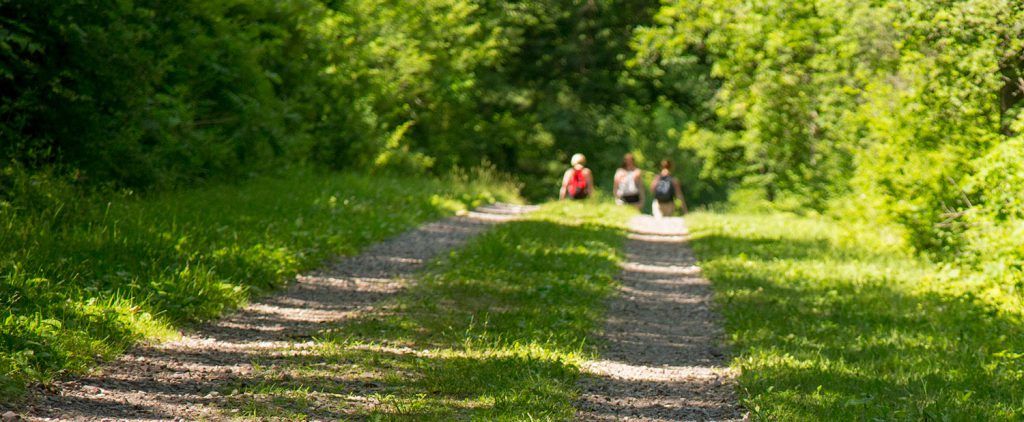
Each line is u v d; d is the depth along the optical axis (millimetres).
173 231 11891
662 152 62312
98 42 14727
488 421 6172
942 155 15656
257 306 9992
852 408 6684
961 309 11016
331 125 26016
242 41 20000
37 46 13758
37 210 11719
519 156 41375
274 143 21016
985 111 15781
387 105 29406
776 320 10195
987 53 14734
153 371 7098
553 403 6758
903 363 8234
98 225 11562
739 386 7434
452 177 29578
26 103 14203
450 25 32875
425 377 7336
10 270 8750
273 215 15336
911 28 16141
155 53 16844
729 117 31938
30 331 7141
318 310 10031
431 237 16469
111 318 8008
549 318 9859
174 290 9375
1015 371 7988
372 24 29156
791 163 28531
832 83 24406
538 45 38688
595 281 12641
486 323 9438
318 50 25312
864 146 21219
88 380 6703
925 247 16172
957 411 6641
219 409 6246
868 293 12070
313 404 6465
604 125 42219
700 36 30062
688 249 17438
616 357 8633
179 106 17578
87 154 14953
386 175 26828
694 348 9172
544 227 18219
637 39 31500
